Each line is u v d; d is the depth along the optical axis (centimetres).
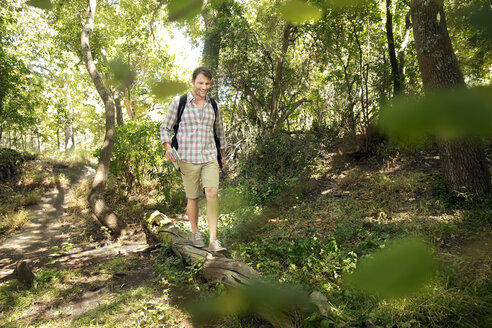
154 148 884
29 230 724
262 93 985
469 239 349
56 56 1153
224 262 310
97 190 685
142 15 605
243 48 844
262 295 78
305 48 941
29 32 1082
